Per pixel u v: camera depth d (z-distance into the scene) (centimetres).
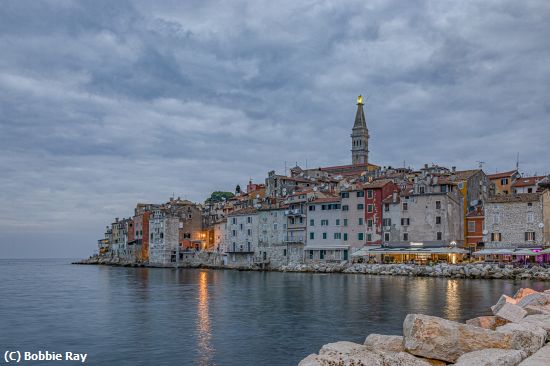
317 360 1756
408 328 2028
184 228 19762
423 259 12281
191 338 4181
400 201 12825
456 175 13325
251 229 16112
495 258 11469
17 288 9375
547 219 11169
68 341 4191
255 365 3331
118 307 6216
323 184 17812
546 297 2889
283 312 5500
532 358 1738
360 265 12338
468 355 1788
